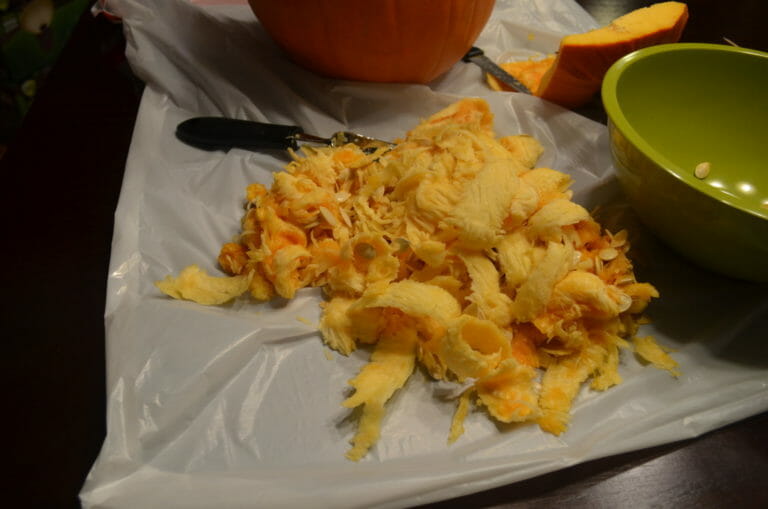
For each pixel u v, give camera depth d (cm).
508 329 49
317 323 50
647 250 55
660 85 56
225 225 56
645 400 47
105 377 48
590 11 80
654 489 44
